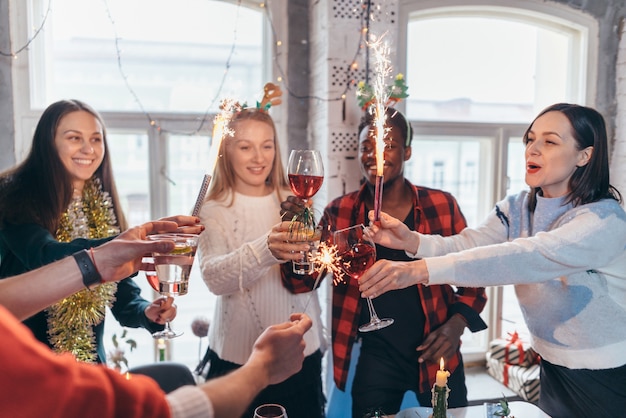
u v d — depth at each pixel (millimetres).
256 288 1488
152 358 2293
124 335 1874
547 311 1234
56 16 2125
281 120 2271
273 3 2217
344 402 1836
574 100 2490
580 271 1143
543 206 1262
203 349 2324
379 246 1519
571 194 1223
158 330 1341
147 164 2215
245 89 2332
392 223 1218
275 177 1618
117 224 1562
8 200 1285
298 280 1476
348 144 2039
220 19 2268
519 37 2488
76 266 762
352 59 2016
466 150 2492
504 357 2256
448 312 1578
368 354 1547
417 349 1469
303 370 1508
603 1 2363
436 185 2479
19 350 449
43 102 2143
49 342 1316
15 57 2008
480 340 2527
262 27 2305
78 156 1362
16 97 2041
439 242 1313
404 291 1526
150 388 512
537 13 2326
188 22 2238
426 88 2414
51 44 2137
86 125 1373
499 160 2453
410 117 2404
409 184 1657
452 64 2426
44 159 1327
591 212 1161
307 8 2248
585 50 2391
